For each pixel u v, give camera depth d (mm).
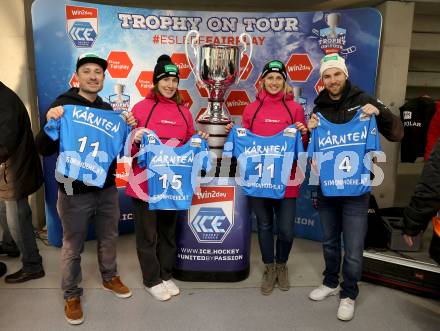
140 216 2221
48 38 2918
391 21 3393
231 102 3398
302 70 3271
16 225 2420
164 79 2148
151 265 2299
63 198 1971
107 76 3164
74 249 2049
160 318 2139
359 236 2084
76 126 1934
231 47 2543
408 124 3426
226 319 2141
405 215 1638
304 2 3838
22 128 2322
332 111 2080
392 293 2467
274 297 2389
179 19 3223
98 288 2459
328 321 2145
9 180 2312
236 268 2561
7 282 2486
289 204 2309
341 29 3102
